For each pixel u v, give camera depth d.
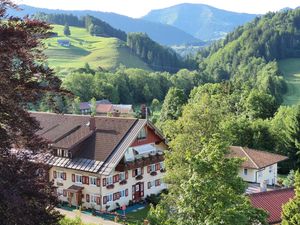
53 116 62.97
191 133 53.00
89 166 53.75
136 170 57.97
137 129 56.91
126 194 56.62
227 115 88.19
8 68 16.30
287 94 197.38
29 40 16.67
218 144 23.45
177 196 27.23
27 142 17.59
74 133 58.31
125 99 174.25
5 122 17.00
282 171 84.56
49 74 17.80
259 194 42.56
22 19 17.20
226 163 23.06
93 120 58.72
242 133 86.00
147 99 179.25
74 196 54.94
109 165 53.16
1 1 17.00
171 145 51.59
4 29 15.76
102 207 53.25
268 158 73.12
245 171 70.75
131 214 53.34
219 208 21.78
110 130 57.84
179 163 47.72
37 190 16.91
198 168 22.88
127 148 55.03
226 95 119.62
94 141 56.91
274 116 106.81
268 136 86.00
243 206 22.52
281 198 42.66
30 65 17.19
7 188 15.56
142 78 181.50
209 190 22.14
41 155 18.34
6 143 16.77
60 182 56.56
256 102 113.56
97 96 161.88
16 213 15.47
